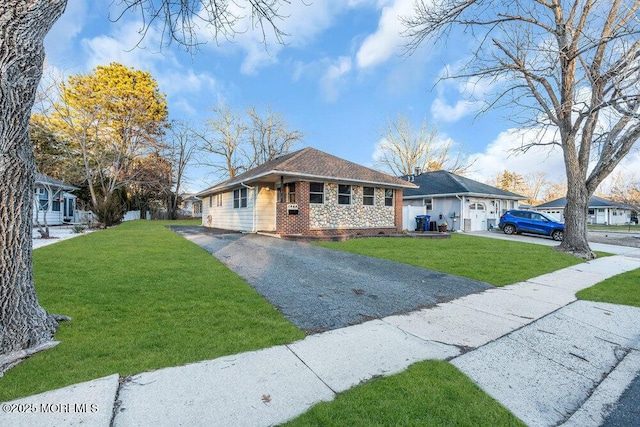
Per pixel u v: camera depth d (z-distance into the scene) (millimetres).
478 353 3537
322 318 4445
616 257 10992
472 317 4668
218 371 2920
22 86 2977
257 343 3518
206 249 9844
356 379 2887
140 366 2926
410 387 2771
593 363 3455
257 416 2328
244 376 2857
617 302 5539
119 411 2299
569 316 4824
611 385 3049
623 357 3627
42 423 2146
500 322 4496
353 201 15703
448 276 7113
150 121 26688
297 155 15781
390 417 2367
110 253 8516
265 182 15820
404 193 23906
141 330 3715
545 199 58438
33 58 3023
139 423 2191
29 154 3238
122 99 25531
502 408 2570
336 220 15078
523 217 18656
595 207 39625
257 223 15531
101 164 21750
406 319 4516
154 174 28359
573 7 9250
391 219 17172
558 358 3527
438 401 2596
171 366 2963
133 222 26141
